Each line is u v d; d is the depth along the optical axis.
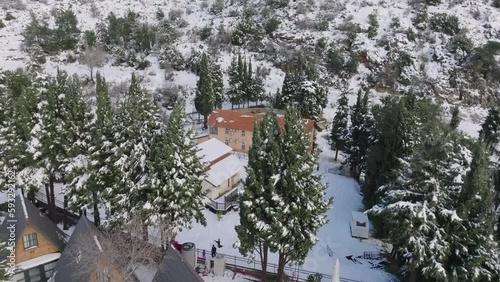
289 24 107.50
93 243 24.00
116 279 23.88
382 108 48.91
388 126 40.75
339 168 60.00
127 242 26.70
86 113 35.31
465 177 26.14
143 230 28.94
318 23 105.00
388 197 29.22
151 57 99.75
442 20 101.69
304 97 72.56
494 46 92.50
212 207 43.00
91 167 31.75
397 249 30.48
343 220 43.06
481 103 89.00
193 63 94.88
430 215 25.73
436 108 59.12
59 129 33.84
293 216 26.11
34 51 88.81
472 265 25.41
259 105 84.31
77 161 34.03
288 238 26.28
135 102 31.47
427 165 26.33
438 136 27.39
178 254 23.08
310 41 100.88
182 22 113.75
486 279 26.27
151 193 29.19
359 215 40.78
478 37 98.88
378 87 91.94
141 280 25.55
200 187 31.34
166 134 29.03
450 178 27.03
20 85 48.00
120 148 30.47
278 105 80.12
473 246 26.09
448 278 26.00
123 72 91.12
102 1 124.06
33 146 34.94
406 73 93.31
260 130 27.78
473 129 76.31
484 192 26.30
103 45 97.94
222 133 62.81
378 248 37.12
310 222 26.98
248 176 27.45
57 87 35.53
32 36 91.38
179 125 29.42
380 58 96.12
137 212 29.09
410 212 25.81
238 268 31.69
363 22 104.44
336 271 21.44
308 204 25.95
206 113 73.38
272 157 25.98
